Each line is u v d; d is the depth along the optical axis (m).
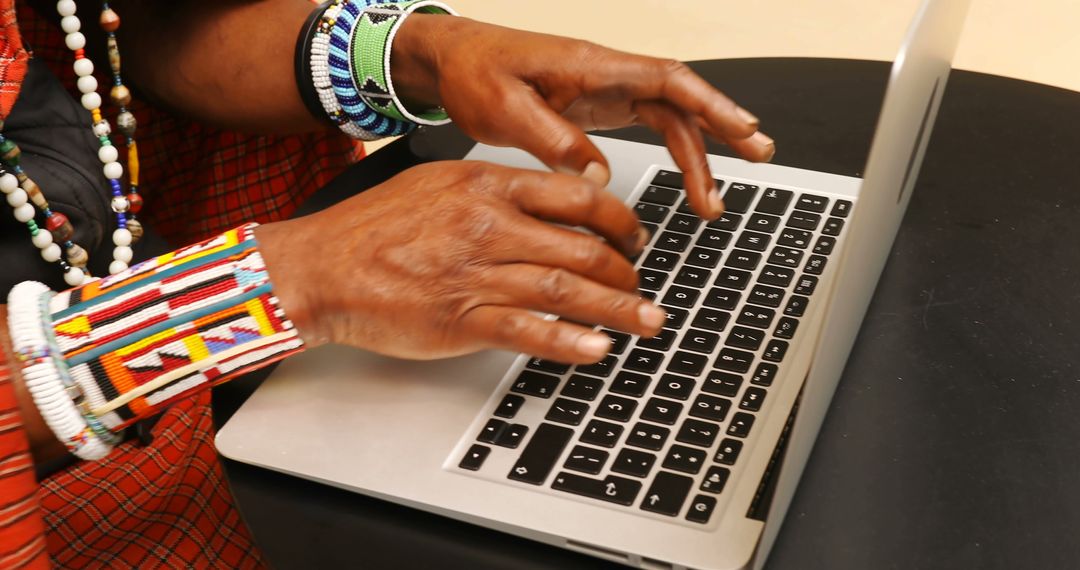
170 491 0.79
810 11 2.00
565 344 0.58
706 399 0.61
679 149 0.70
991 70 1.79
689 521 0.55
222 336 0.62
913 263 0.74
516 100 0.72
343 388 0.65
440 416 0.62
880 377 0.65
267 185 1.02
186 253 0.64
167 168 1.02
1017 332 0.68
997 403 0.63
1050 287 0.71
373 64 0.82
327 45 0.84
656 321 0.59
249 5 0.89
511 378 0.64
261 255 0.64
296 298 0.63
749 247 0.73
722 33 1.95
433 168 0.64
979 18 1.93
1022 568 0.54
